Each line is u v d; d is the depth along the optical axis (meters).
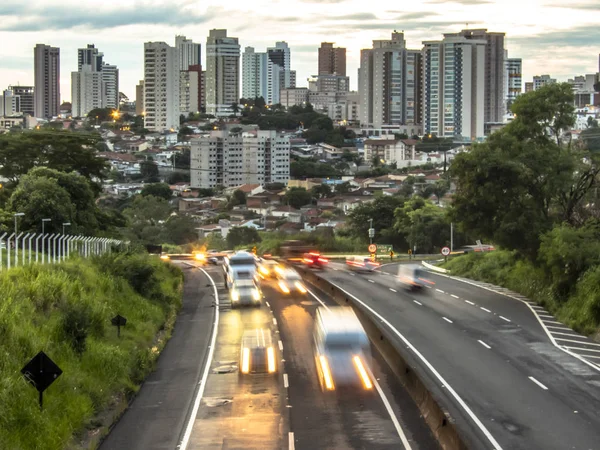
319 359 52.81
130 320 64.69
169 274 101.81
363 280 101.94
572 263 75.06
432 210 170.38
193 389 49.12
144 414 44.31
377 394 46.72
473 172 87.00
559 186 86.44
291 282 93.12
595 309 65.19
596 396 46.19
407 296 86.00
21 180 100.38
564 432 39.69
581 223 90.75
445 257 122.06
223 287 97.88
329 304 81.44
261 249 160.50
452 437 36.31
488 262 103.44
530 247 86.31
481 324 68.81
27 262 68.50
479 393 46.84
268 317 73.75
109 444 39.50
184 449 38.28
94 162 145.38
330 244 165.75
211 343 62.66
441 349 58.72
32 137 142.50
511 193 86.94
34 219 92.19
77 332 51.16
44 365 40.00
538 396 46.16
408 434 39.66
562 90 91.62
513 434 39.44
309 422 41.81
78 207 112.81
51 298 56.41
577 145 99.31
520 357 56.16
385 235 178.00
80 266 71.38
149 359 54.91
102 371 49.28
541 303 79.00
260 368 52.75
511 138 89.38
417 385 45.41
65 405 42.41
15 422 38.38
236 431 40.69
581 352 57.88
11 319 48.25
